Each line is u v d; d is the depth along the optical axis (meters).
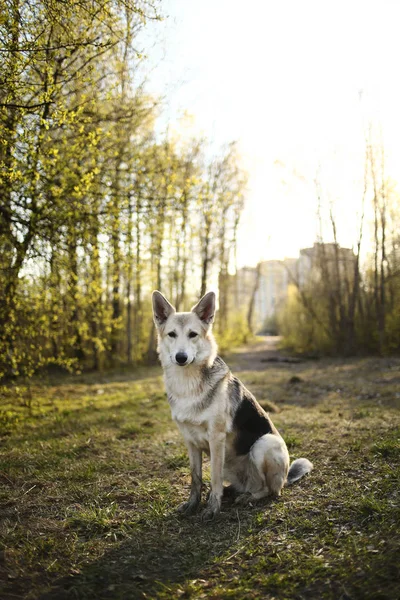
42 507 4.74
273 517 4.38
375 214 21.72
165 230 10.45
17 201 8.20
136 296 22.69
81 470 5.84
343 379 14.80
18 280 8.64
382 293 22.02
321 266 25.00
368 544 3.57
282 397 11.89
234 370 19.81
